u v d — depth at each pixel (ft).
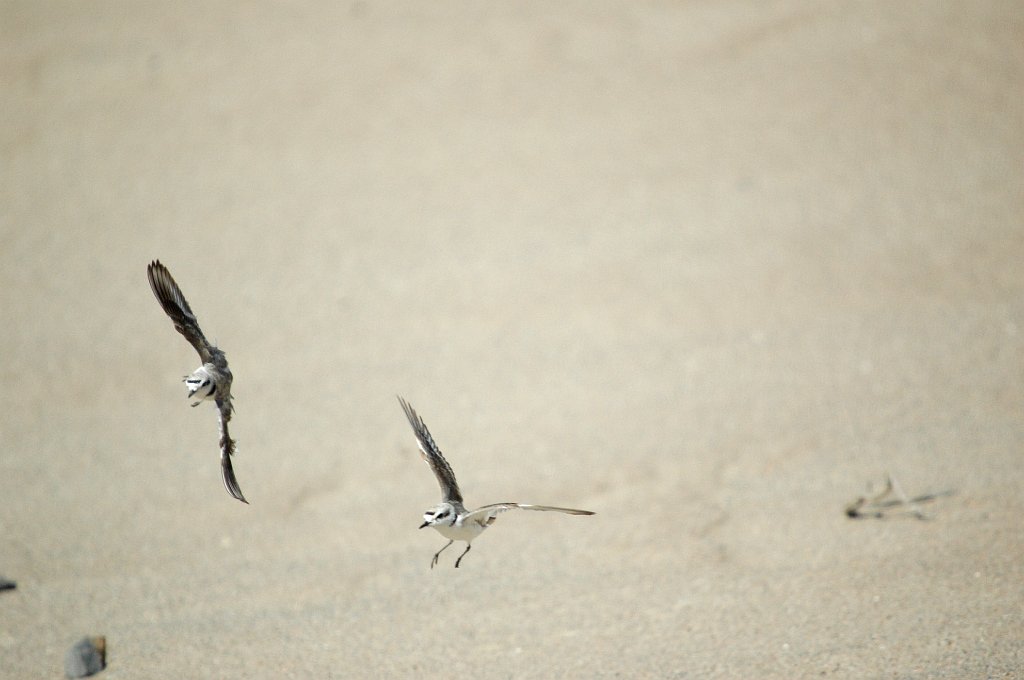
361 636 39.06
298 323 60.18
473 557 43.62
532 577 42.01
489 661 37.14
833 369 53.01
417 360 57.00
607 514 45.42
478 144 76.28
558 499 46.60
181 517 46.50
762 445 48.52
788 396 51.52
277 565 43.50
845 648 35.73
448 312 60.80
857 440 48.03
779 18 89.04
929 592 38.32
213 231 68.54
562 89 81.87
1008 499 43.11
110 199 71.92
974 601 37.47
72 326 60.23
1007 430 47.37
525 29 90.38
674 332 57.41
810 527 43.19
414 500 47.09
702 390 52.65
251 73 85.76
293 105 81.66
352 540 44.88
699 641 37.11
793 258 62.23
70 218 70.13
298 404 53.88
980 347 53.26
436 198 71.10
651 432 50.16
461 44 88.48
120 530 45.75
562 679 35.73
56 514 46.70
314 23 93.25
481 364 56.29
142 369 56.75
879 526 42.70
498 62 85.71
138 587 42.39
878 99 77.00
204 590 42.11
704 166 71.92
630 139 75.51
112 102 82.84
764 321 57.47
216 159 75.92
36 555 44.21
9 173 74.95
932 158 69.87
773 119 76.13
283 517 46.44
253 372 56.34
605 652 37.04
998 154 69.46
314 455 50.19
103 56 88.89
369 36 90.53
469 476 48.21
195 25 93.81
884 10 88.74
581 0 94.94
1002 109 74.18
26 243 67.82
